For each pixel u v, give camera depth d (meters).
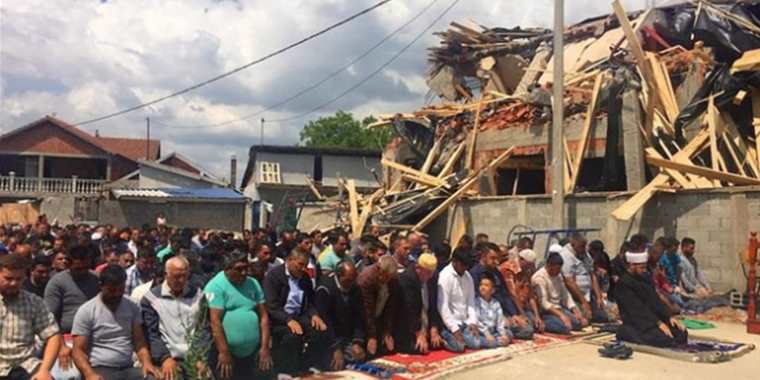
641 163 16.19
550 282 10.70
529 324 10.27
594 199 15.22
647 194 13.93
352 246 13.53
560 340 10.03
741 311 12.01
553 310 10.63
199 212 27.70
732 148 15.77
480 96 28.28
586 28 25.78
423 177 21.61
